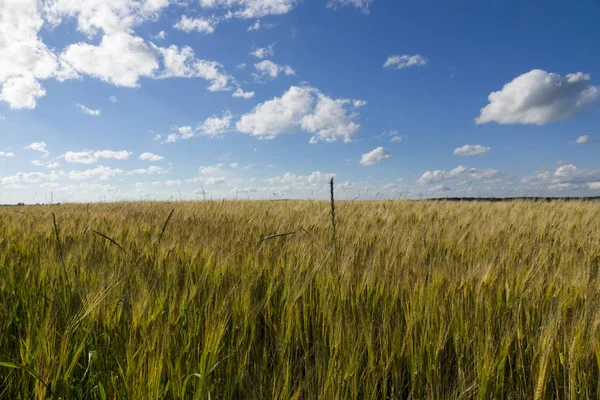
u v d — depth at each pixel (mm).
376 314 2322
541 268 2938
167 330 1762
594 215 7027
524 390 1800
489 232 4758
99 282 2402
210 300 2213
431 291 2359
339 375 1665
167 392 1690
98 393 1734
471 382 1832
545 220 5973
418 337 2037
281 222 5344
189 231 4402
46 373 1571
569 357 1711
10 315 2166
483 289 2324
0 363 1483
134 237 3924
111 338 1941
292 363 1899
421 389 1817
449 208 8422
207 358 1715
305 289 2428
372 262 2930
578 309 2158
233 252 3102
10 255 3205
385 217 6277
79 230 4500
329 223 5059
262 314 2379
